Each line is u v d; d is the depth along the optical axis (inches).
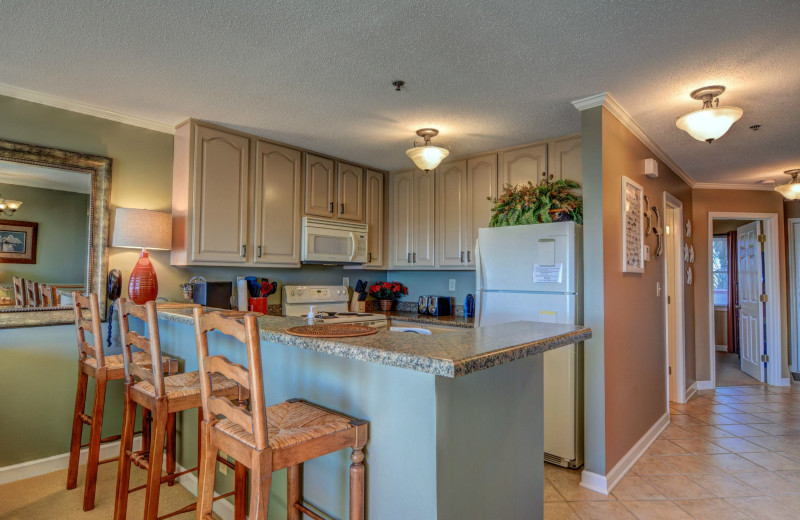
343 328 68.2
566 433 107.0
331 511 62.7
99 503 88.4
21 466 97.9
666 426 139.3
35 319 99.1
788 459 115.0
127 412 76.5
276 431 53.0
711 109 87.4
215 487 87.4
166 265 119.7
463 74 87.7
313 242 138.7
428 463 51.7
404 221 163.2
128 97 100.7
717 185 188.1
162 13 68.3
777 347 194.2
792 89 92.0
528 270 112.7
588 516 86.7
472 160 144.9
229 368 50.6
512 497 65.8
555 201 114.1
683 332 168.2
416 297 175.3
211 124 117.3
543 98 98.6
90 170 107.0
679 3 64.0
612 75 87.2
